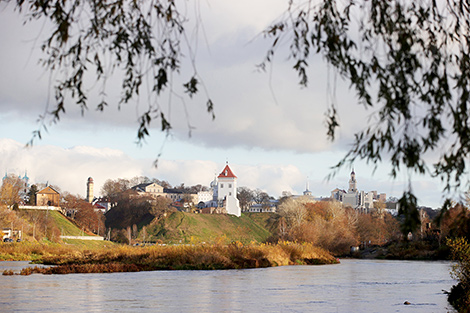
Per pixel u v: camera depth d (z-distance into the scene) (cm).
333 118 730
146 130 710
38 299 2356
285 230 11231
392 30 736
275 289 3011
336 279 3881
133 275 3950
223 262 5169
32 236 11381
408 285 3438
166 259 5162
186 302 2339
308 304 2345
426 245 8869
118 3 743
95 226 16688
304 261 6569
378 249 9962
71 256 5809
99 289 2844
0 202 11331
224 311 2083
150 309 2097
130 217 18800
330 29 736
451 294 2516
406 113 719
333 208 12888
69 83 707
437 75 755
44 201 17988
